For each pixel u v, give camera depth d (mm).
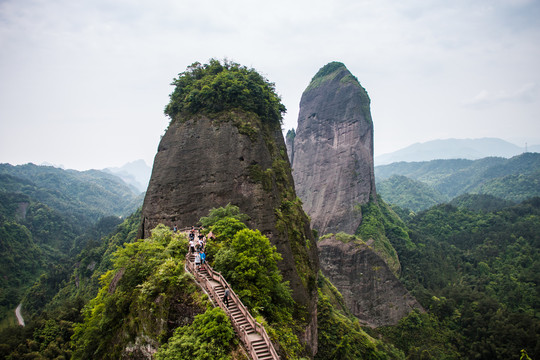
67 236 169000
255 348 16328
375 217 107750
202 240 26344
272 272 27266
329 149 122688
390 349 62031
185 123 44594
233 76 45250
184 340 17281
